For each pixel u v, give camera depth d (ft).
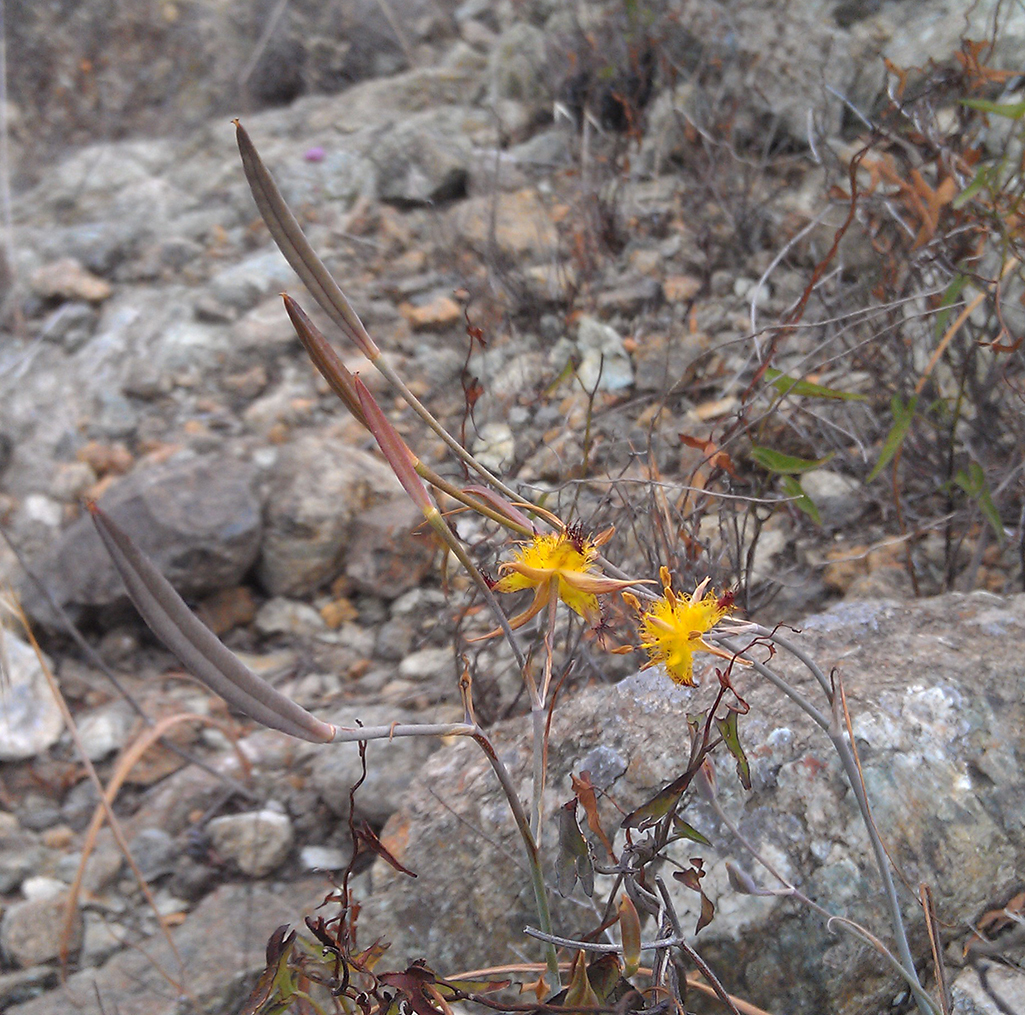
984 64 1.56
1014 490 1.45
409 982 0.73
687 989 0.86
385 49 2.99
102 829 1.36
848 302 1.70
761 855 0.96
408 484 0.64
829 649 1.10
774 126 2.16
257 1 3.08
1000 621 1.12
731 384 1.58
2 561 1.77
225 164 2.61
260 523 1.65
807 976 0.93
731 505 1.33
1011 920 0.97
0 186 2.62
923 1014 0.83
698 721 0.72
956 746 1.00
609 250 2.17
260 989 0.75
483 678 1.35
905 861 0.95
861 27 2.12
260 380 2.05
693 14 2.37
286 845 1.29
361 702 1.47
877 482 1.56
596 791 1.01
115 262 2.35
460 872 1.06
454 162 2.47
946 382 1.61
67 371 2.11
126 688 1.58
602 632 0.67
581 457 1.61
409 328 2.08
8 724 1.47
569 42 2.56
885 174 1.41
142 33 3.12
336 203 2.46
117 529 0.49
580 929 0.99
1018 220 1.33
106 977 1.16
